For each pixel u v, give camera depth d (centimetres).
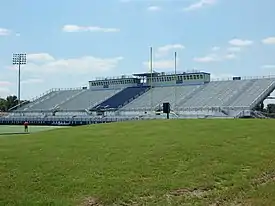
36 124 10225
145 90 11206
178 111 8688
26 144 1545
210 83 10438
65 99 12100
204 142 1507
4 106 15150
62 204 940
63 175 1128
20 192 1009
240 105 8475
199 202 962
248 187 1062
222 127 1864
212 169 1186
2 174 1139
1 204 936
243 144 1489
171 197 992
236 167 1212
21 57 10588
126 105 10256
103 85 12338
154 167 1198
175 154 1332
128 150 1388
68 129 2025
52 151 1397
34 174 1136
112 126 2028
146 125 1998
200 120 2197
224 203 959
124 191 1016
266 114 8000
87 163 1237
